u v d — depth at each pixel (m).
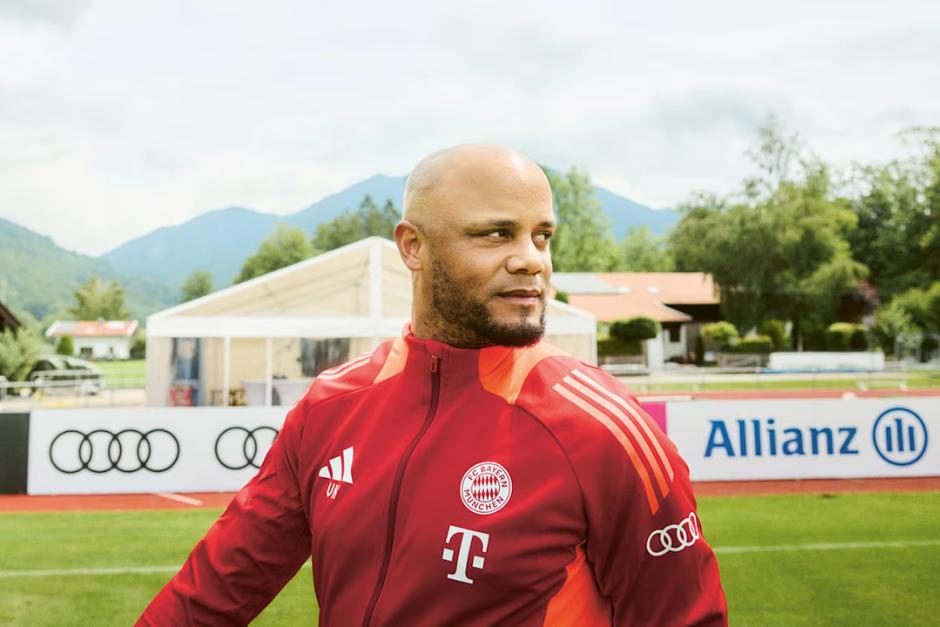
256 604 1.23
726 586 4.94
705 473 8.36
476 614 0.94
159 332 13.72
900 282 39.41
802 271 35.22
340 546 1.05
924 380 23.80
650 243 69.44
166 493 8.23
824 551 5.73
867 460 8.48
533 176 0.98
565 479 0.95
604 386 1.07
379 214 96.25
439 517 0.97
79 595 4.89
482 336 0.99
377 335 14.05
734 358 33.09
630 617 0.98
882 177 40.72
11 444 8.23
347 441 1.10
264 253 89.62
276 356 14.45
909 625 4.24
